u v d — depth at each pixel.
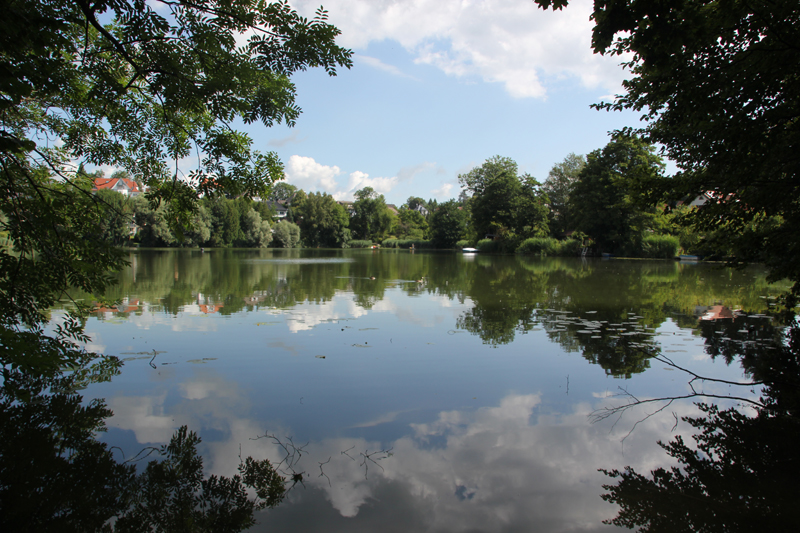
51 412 4.29
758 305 11.10
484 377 5.46
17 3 3.66
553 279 18.55
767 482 3.22
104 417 4.20
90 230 5.93
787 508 2.91
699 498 3.03
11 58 3.78
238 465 3.40
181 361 5.96
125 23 4.50
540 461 3.51
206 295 12.20
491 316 9.48
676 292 13.80
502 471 3.35
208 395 4.78
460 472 3.33
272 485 3.13
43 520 2.77
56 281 5.31
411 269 24.38
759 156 5.30
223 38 4.79
